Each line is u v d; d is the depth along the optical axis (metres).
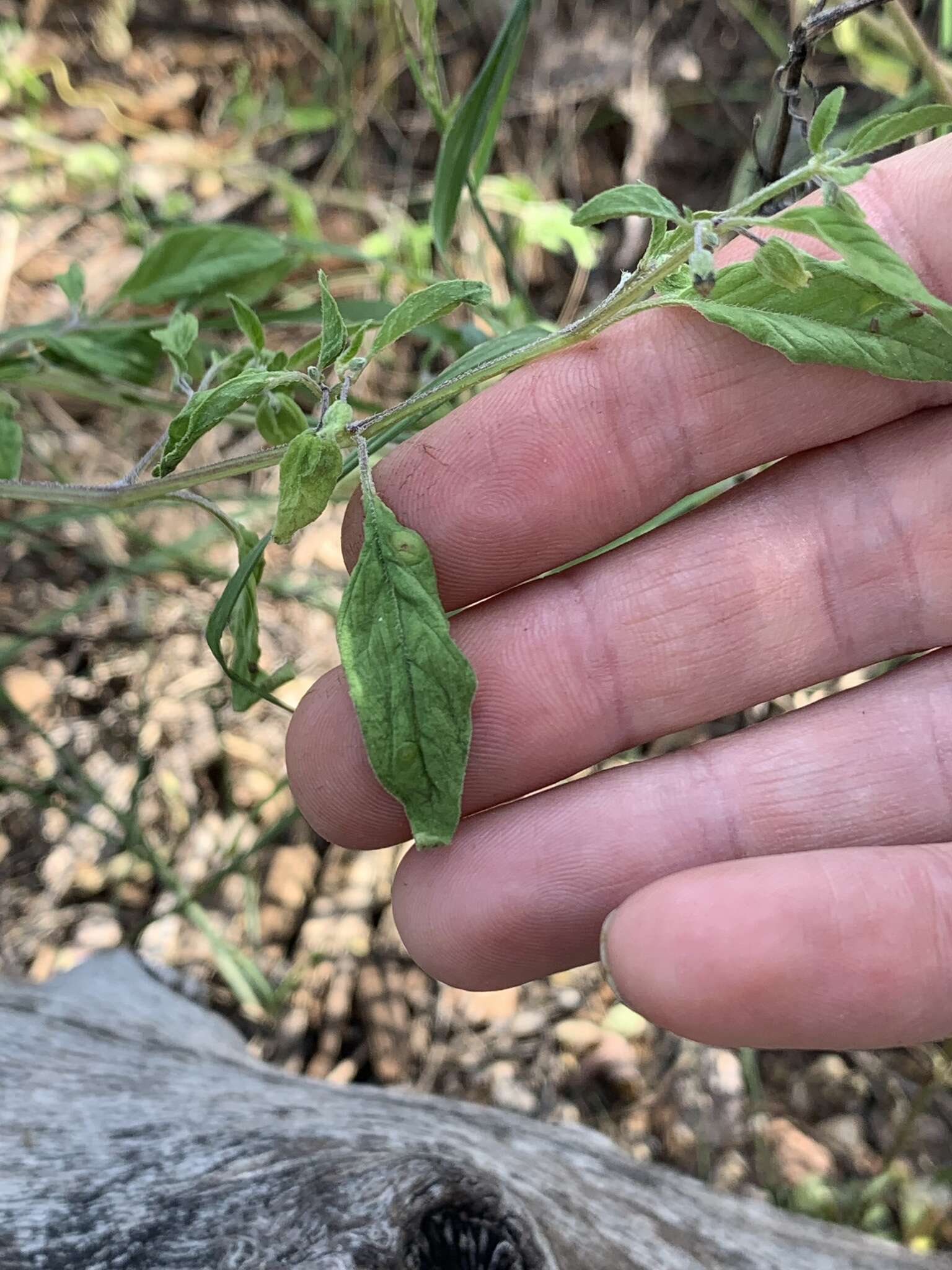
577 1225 0.08
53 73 0.20
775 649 0.09
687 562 0.09
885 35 0.12
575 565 0.09
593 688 0.09
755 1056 0.15
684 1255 0.09
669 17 0.20
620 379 0.08
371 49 0.21
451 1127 0.10
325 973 0.15
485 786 0.09
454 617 0.09
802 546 0.09
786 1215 0.11
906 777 0.08
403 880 0.09
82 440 0.18
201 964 0.15
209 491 0.18
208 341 0.12
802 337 0.06
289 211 0.20
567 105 0.21
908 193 0.08
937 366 0.06
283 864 0.16
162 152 0.20
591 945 0.09
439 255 0.11
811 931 0.06
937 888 0.06
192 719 0.16
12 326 0.17
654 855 0.08
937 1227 0.13
